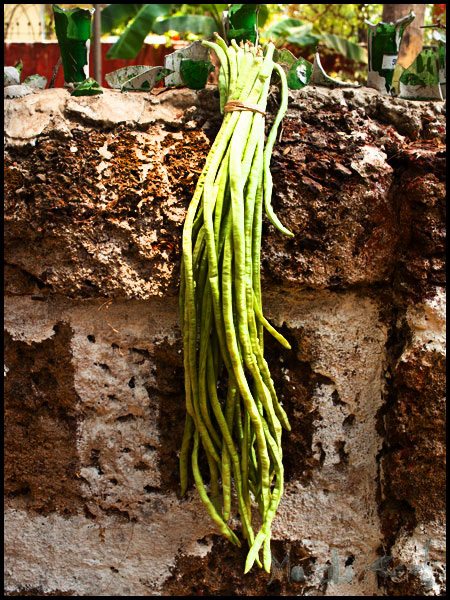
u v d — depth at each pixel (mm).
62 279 1029
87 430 1112
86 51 1108
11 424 1116
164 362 1103
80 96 1066
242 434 1025
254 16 1107
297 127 1066
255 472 1047
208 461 1039
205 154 1048
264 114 993
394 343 1110
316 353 1103
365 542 1150
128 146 1042
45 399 1106
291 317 1099
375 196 1040
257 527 1136
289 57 1085
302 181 1026
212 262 916
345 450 1135
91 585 1147
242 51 1034
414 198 1028
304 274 1046
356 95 1104
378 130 1089
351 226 1042
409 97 1138
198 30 3314
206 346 963
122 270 1026
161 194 1022
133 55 3182
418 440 1069
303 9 5445
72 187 1013
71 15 1071
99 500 1129
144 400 1105
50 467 1122
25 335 1087
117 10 3326
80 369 1096
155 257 1026
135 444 1117
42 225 1013
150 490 1132
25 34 5230
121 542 1139
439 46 1119
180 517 1134
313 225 1039
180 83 1101
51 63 3654
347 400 1122
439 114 1111
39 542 1145
